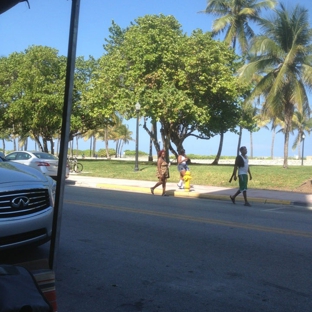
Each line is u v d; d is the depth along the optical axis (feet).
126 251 23.68
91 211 36.73
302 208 46.11
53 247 10.61
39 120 124.67
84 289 17.72
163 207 41.27
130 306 16.08
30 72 121.70
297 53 87.66
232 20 117.39
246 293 17.62
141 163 115.24
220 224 32.42
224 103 108.88
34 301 8.39
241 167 46.21
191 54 97.04
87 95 109.81
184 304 16.37
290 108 92.63
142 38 97.19
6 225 16.90
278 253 24.00
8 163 21.30
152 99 92.53
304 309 16.06
